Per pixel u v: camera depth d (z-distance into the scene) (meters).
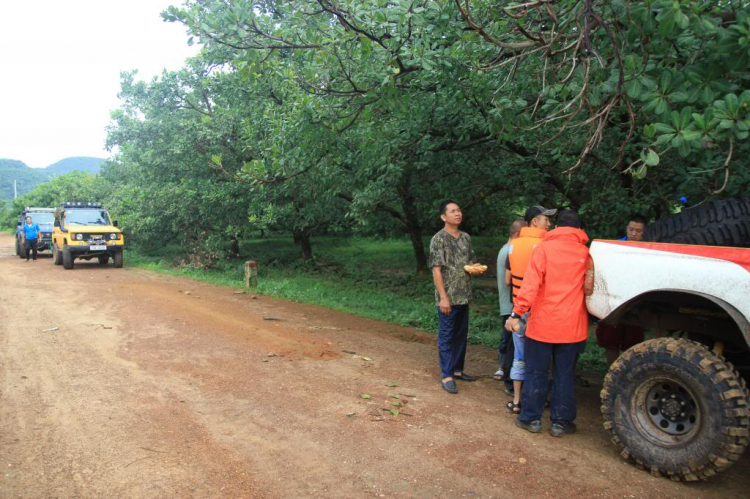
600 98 5.07
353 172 9.34
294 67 7.79
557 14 4.65
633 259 3.72
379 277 14.86
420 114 8.11
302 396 4.82
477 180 11.05
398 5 5.34
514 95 6.24
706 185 5.99
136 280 13.33
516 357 4.50
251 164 7.23
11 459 3.53
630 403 3.60
